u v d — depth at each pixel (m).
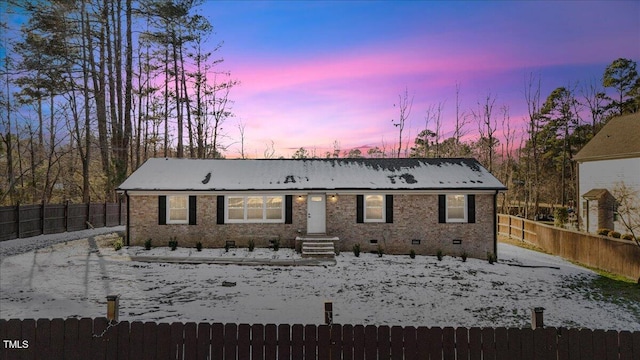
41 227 20.58
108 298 6.23
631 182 24.77
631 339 5.87
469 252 18.08
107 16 27.75
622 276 15.00
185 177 18.73
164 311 9.84
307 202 18.17
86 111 27.08
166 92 33.97
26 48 24.28
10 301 10.22
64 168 32.34
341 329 6.05
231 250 17.45
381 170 19.70
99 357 5.98
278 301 10.95
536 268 16.16
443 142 46.69
